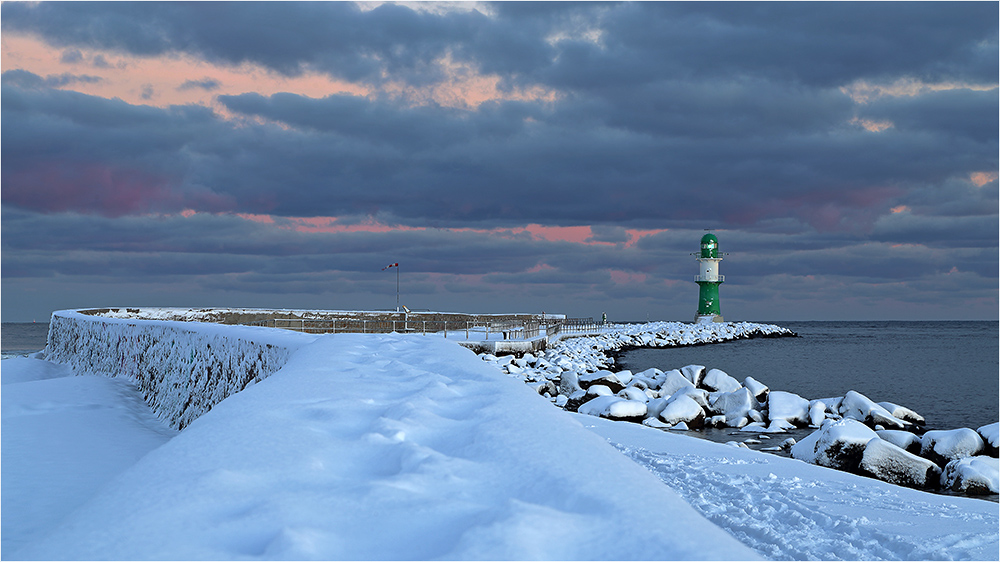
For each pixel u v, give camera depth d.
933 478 11.12
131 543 2.25
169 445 3.44
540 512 2.32
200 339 12.82
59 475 7.25
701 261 87.38
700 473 8.75
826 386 34.91
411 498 2.63
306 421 4.12
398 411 4.20
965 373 42.03
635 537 2.11
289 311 49.06
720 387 24.61
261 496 2.71
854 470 11.60
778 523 6.33
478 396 4.82
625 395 21.56
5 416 10.91
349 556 2.17
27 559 2.18
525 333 39.78
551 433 3.47
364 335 10.80
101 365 20.08
